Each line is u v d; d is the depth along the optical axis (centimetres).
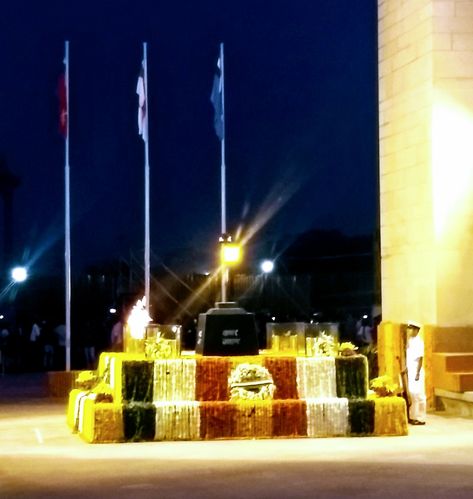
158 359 1567
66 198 2928
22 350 3750
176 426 1530
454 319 2033
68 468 1272
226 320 1606
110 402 1546
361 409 1570
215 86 2983
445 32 2042
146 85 2964
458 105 2042
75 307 5219
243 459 1334
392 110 2228
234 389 1559
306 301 5288
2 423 1853
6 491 1124
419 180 2102
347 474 1205
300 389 1585
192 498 1068
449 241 2039
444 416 1923
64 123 2934
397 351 2089
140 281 5138
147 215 2983
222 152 2969
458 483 1145
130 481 1172
